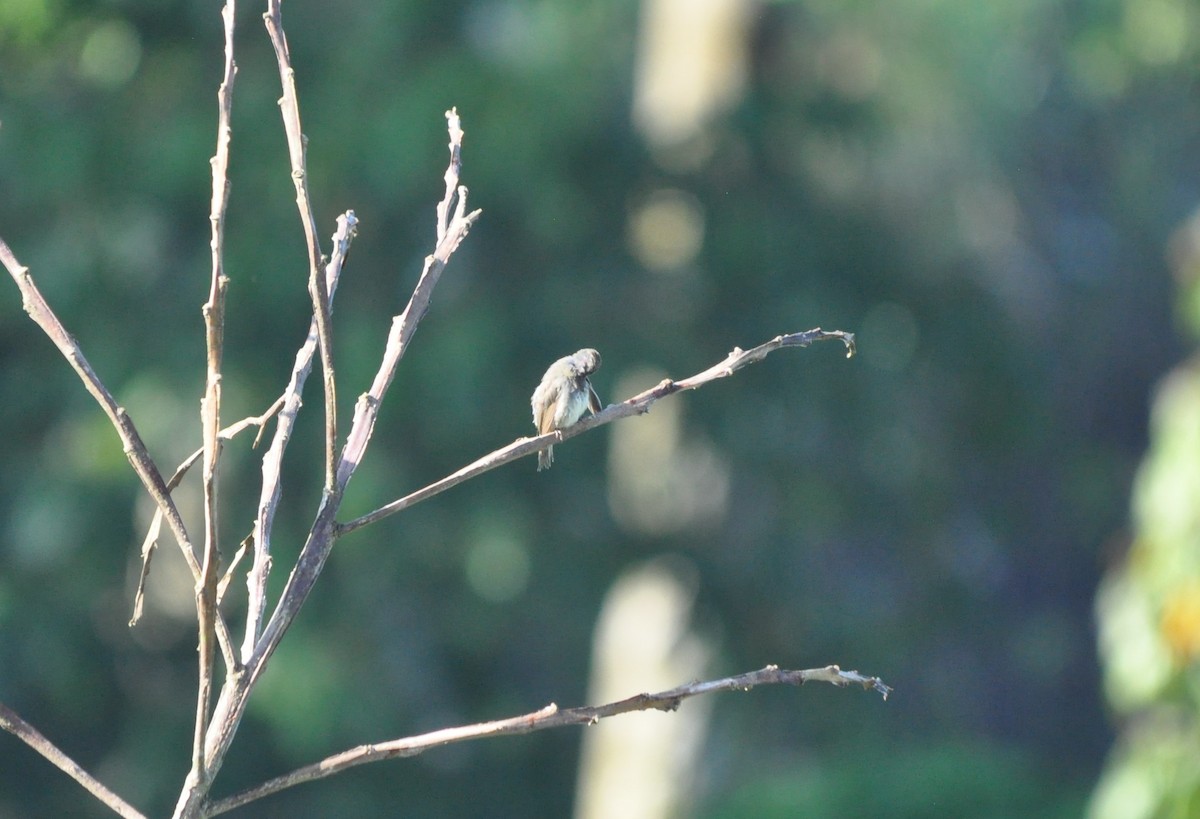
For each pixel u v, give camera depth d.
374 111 15.11
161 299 15.23
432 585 16.55
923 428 19.91
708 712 19.02
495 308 15.98
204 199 14.88
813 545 20.09
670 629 18.94
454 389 15.41
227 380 15.19
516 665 18.23
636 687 19.06
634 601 19.27
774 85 18.34
